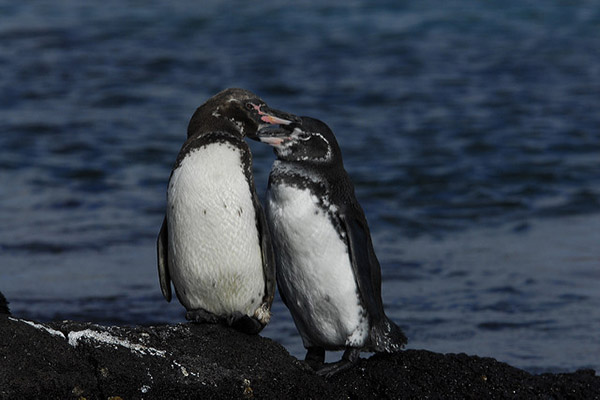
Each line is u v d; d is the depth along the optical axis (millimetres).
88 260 21000
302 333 12492
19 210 25469
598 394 11883
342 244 11727
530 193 28078
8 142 33500
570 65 48625
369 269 12008
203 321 11039
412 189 28547
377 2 65188
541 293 18703
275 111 11609
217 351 10688
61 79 44469
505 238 23406
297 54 50656
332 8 63312
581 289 18969
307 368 11102
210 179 10461
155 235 23188
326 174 11859
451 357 12156
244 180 10680
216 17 61156
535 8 63312
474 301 18234
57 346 9773
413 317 17297
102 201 26625
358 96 41531
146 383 9922
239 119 11297
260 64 47938
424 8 63531
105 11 63250
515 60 49781
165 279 11156
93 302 18094
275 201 11781
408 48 52562
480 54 51250
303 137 11805
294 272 11891
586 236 23297
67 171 30031
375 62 49031
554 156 32250
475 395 11578
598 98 41406
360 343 11945
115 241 22594
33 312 17312
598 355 15195
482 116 38250
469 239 23375
